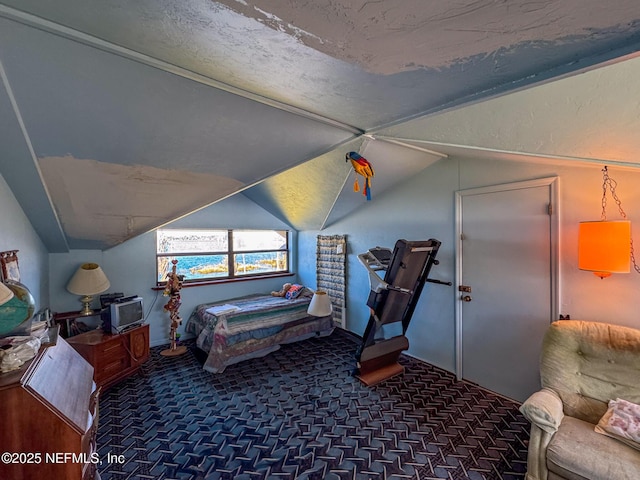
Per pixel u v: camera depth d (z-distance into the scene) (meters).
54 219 2.61
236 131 1.83
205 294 4.55
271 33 0.85
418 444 2.19
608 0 0.59
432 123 1.87
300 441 2.23
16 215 2.20
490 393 2.90
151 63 1.18
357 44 0.84
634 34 0.75
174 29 0.92
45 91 1.31
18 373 1.31
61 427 1.30
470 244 3.09
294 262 5.59
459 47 0.84
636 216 2.10
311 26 0.77
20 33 1.01
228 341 3.51
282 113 1.70
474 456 2.08
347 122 1.84
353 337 4.49
